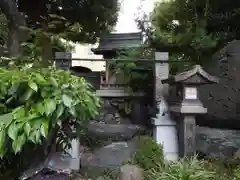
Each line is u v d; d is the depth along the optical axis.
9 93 1.48
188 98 3.49
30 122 1.37
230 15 6.21
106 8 7.67
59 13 7.10
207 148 4.02
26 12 6.40
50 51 3.88
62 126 1.97
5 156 1.56
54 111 1.44
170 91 4.14
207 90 5.77
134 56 6.52
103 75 7.43
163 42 6.69
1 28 3.58
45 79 1.52
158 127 3.87
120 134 5.53
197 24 6.33
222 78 5.61
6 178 1.71
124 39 9.28
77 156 3.59
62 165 3.10
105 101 7.36
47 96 1.46
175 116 3.92
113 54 9.23
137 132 5.47
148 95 6.67
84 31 7.99
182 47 6.37
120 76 7.04
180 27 6.77
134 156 3.52
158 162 3.23
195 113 3.45
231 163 3.30
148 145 3.56
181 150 3.58
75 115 1.57
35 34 3.78
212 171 2.94
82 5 7.17
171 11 7.03
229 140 4.42
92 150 4.43
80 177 3.35
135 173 3.02
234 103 5.40
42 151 1.74
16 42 3.49
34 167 1.76
